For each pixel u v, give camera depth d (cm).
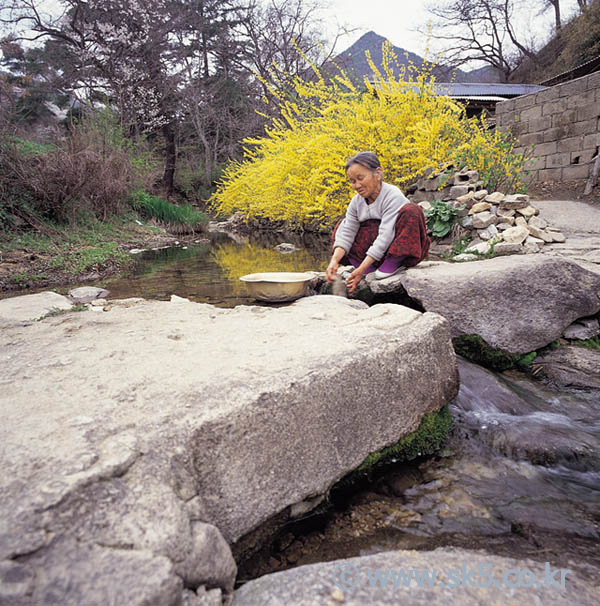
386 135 650
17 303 337
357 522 147
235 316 245
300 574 107
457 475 172
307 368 151
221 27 2123
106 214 873
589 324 294
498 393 232
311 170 702
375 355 169
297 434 140
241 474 125
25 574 77
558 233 491
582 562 121
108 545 85
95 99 1501
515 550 128
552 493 160
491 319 279
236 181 1180
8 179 654
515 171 620
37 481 95
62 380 152
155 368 160
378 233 352
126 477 100
